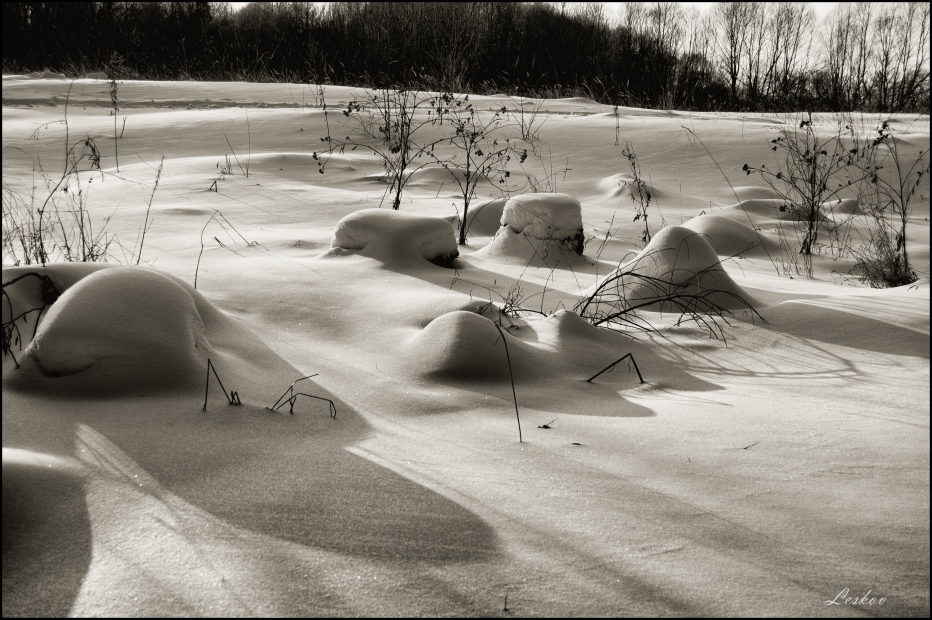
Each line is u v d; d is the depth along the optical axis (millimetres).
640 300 4203
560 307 4125
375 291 3947
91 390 2592
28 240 4750
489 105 12844
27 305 3096
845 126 11867
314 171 8219
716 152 9938
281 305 3744
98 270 3184
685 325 3871
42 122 10141
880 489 2158
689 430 2594
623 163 9531
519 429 2525
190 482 2025
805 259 6324
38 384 2596
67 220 5699
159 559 1672
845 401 2936
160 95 12766
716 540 1863
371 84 15141
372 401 2785
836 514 2008
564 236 5492
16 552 1687
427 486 2074
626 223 7043
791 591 1666
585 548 1797
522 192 8109
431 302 3654
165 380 2684
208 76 16453
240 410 2576
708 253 4336
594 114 12227
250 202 6746
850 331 3744
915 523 1964
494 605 1569
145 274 2988
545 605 1578
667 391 3062
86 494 1935
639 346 3574
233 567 1649
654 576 1697
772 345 3641
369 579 1632
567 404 2857
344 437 2441
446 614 1535
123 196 6727
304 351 3260
